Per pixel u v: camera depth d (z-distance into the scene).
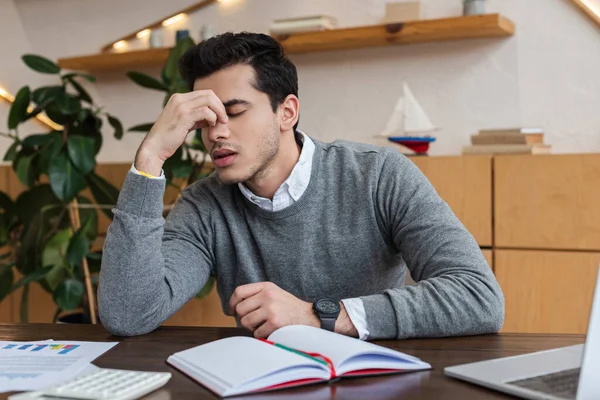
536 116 2.52
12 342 1.10
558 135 2.49
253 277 1.50
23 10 3.37
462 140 2.63
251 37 1.34
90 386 0.78
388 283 1.52
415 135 2.57
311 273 1.47
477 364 0.88
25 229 2.68
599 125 2.43
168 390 0.80
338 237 1.46
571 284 2.16
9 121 2.54
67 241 2.55
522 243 2.22
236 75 1.31
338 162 1.50
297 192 1.45
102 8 3.23
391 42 2.65
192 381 0.85
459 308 1.10
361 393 0.78
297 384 0.80
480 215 2.28
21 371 0.91
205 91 1.28
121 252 1.20
